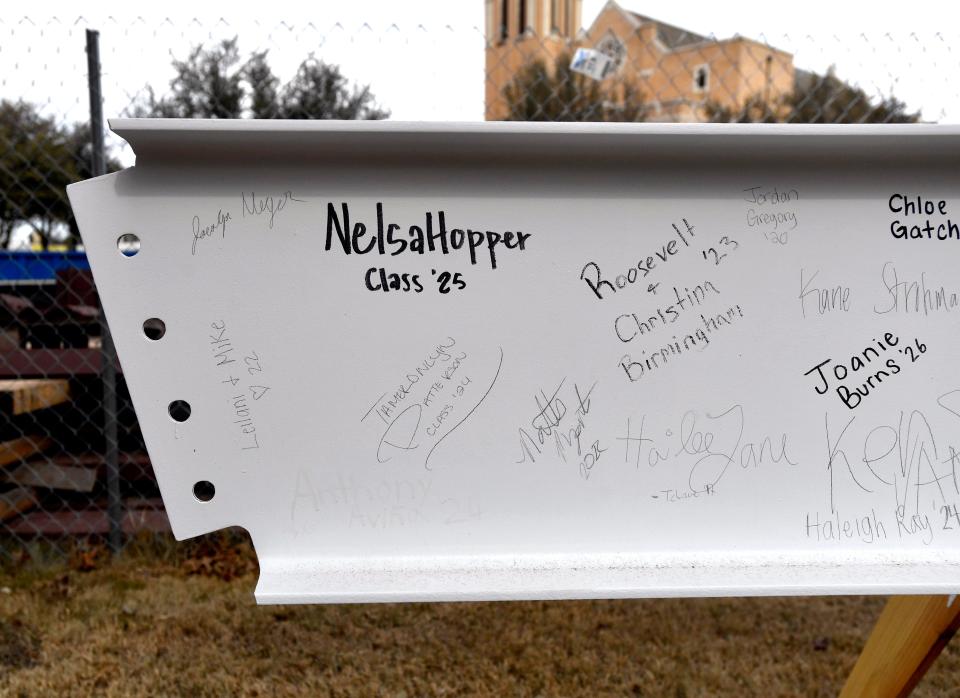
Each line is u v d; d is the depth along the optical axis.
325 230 1.23
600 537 1.31
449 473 1.29
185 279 1.22
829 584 1.25
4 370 2.89
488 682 2.01
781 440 1.31
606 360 1.29
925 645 1.38
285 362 1.25
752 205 1.27
